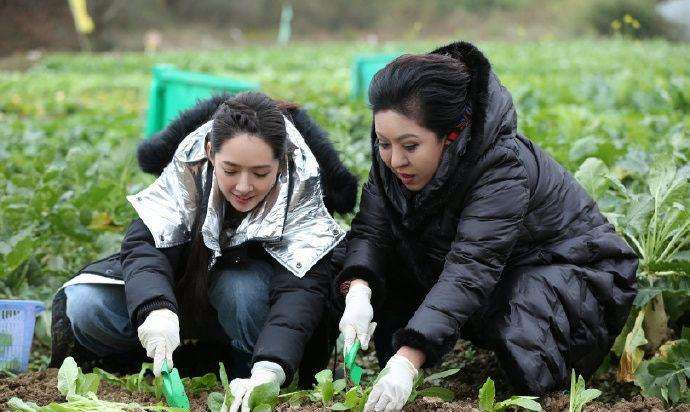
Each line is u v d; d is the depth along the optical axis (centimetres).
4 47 5500
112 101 2516
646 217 617
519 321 505
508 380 575
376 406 454
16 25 5600
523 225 523
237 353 601
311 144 552
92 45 5706
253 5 7525
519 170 498
